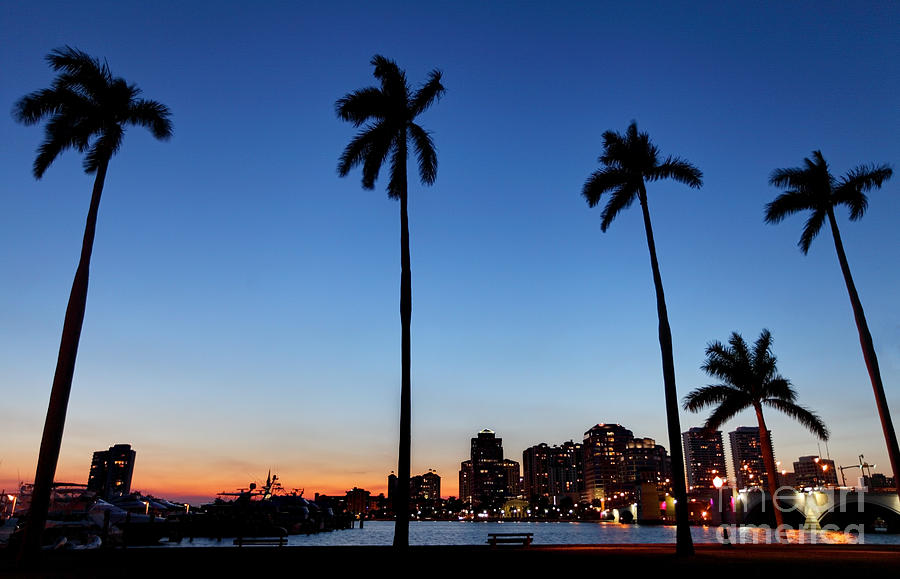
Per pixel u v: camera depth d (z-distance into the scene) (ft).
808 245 137.18
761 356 167.63
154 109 97.50
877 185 128.98
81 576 63.57
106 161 94.02
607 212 114.32
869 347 120.98
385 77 106.93
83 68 92.79
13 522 172.35
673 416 96.22
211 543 285.02
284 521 421.18
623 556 87.76
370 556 87.40
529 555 89.25
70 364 83.15
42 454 79.10
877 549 104.12
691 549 89.15
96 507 191.93
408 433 90.38
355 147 106.63
